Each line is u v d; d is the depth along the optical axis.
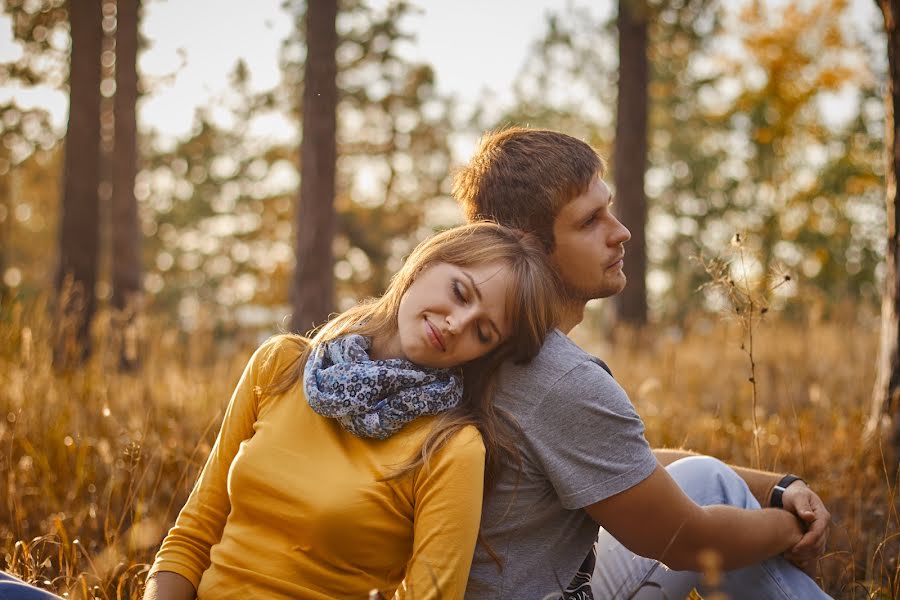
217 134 22.23
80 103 9.81
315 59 9.45
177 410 3.90
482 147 2.11
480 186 2.06
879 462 3.31
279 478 1.67
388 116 20.84
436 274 1.71
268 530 1.68
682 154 23.80
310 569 1.62
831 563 2.64
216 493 1.83
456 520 1.58
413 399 1.64
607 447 1.66
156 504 2.94
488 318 1.68
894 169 3.62
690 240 23.83
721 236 23.61
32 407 3.53
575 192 1.96
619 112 11.62
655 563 1.95
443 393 1.67
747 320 2.47
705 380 5.87
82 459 3.03
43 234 22.77
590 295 2.04
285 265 23.67
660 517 1.68
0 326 4.15
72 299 8.95
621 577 2.00
